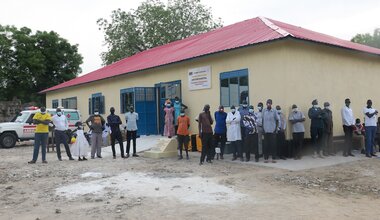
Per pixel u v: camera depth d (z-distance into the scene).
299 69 12.90
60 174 10.55
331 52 14.22
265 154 11.88
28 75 35.94
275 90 12.73
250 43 12.84
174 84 17.27
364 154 13.54
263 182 9.15
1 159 14.41
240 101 14.00
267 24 15.79
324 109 12.84
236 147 12.52
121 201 7.43
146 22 37.59
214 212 6.59
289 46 12.59
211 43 16.91
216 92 15.10
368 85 16.00
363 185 9.05
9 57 35.53
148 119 18.52
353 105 15.14
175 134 16.36
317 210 6.77
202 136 11.89
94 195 7.97
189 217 6.32
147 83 19.12
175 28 37.91
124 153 15.10
